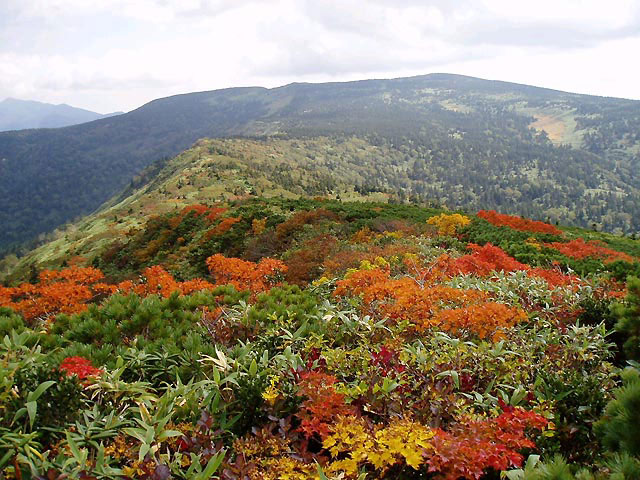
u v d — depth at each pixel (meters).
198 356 4.18
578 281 8.30
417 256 12.41
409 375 3.97
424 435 2.73
